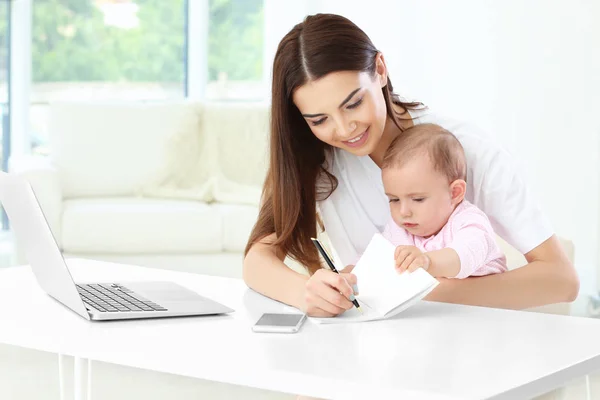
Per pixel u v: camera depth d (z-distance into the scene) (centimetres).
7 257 516
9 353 239
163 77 567
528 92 466
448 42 511
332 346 141
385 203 217
